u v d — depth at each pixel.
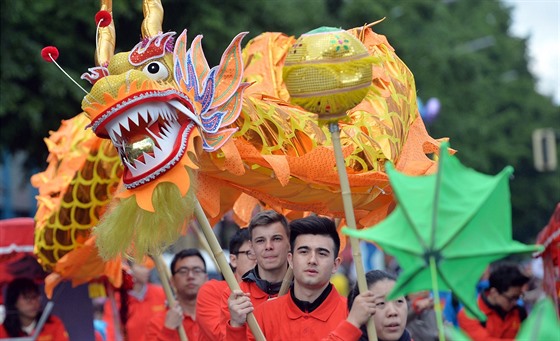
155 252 12.59
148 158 12.00
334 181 13.90
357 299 12.28
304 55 12.34
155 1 13.30
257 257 15.75
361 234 9.88
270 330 14.04
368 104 15.02
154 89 11.90
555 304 18.66
